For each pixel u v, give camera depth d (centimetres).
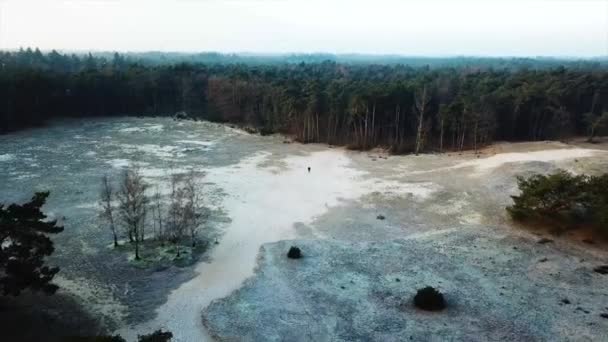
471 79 13375
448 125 9312
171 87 13938
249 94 12275
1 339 2912
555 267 4134
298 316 3356
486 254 4419
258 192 6366
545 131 9844
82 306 3456
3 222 2909
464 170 7262
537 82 10594
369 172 7481
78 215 5238
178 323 3281
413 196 6206
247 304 3516
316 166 7862
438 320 3316
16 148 8544
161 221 5050
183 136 10200
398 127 10062
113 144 9150
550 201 4806
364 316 3359
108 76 12962
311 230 5078
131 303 3528
